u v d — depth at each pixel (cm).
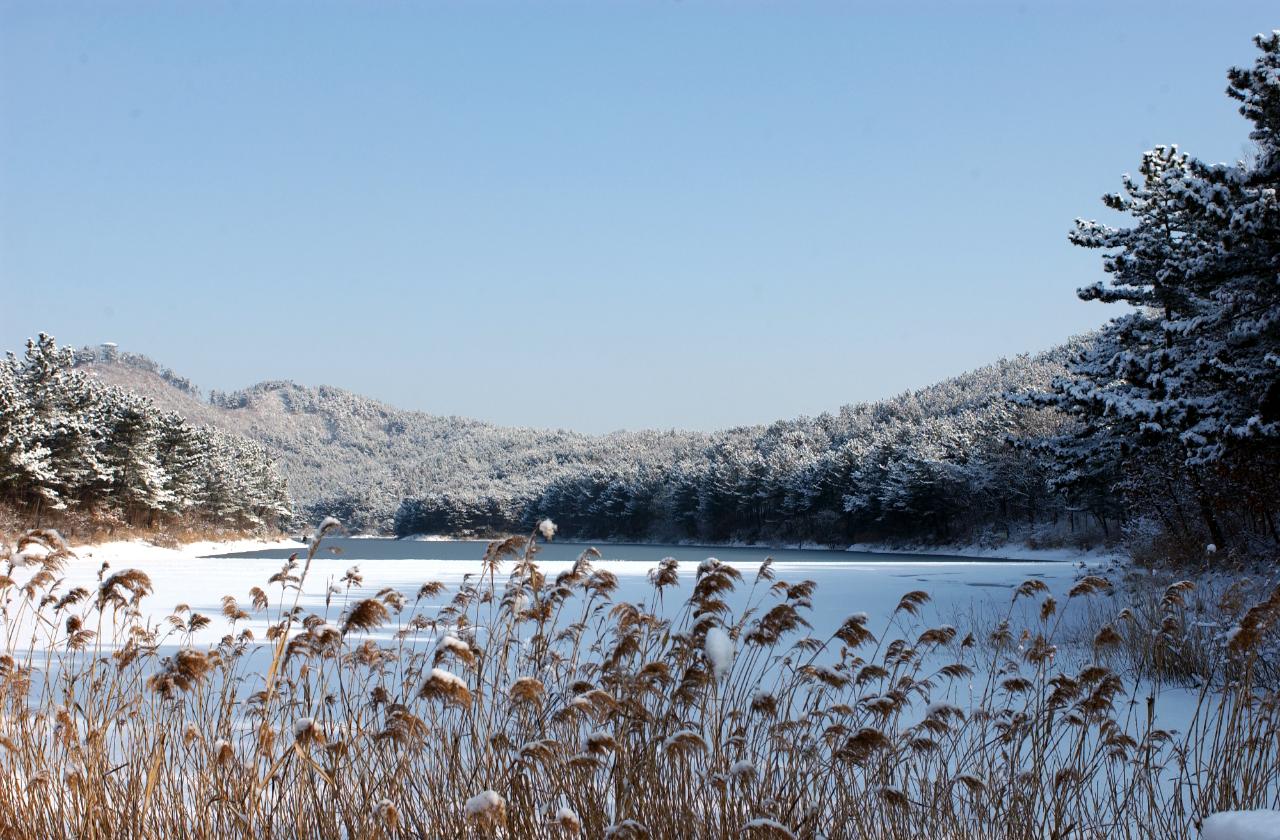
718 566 459
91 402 6575
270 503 11881
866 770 502
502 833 396
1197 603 1063
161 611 1588
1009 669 692
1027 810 482
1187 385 1722
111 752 538
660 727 446
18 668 573
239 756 481
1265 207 1482
